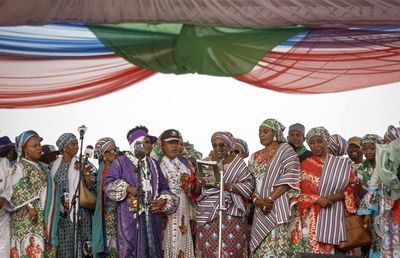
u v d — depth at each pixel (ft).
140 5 22.22
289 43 25.16
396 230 25.64
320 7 22.45
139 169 25.29
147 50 25.07
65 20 22.95
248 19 23.17
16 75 25.36
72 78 25.88
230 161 27.73
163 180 27.30
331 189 26.71
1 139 29.66
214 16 23.02
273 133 27.78
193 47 24.91
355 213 26.78
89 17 22.89
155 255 26.22
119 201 26.58
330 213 26.66
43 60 25.12
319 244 26.61
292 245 26.99
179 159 29.09
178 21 23.18
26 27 23.79
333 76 26.68
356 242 26.40
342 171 26.86
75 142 28.96
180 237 27.66
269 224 26.76
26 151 27.48
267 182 27.04
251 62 25.75
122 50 24.97
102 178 27.96
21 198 26.86
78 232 27.32
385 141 27.07
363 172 27.53
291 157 27.12
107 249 27.68
